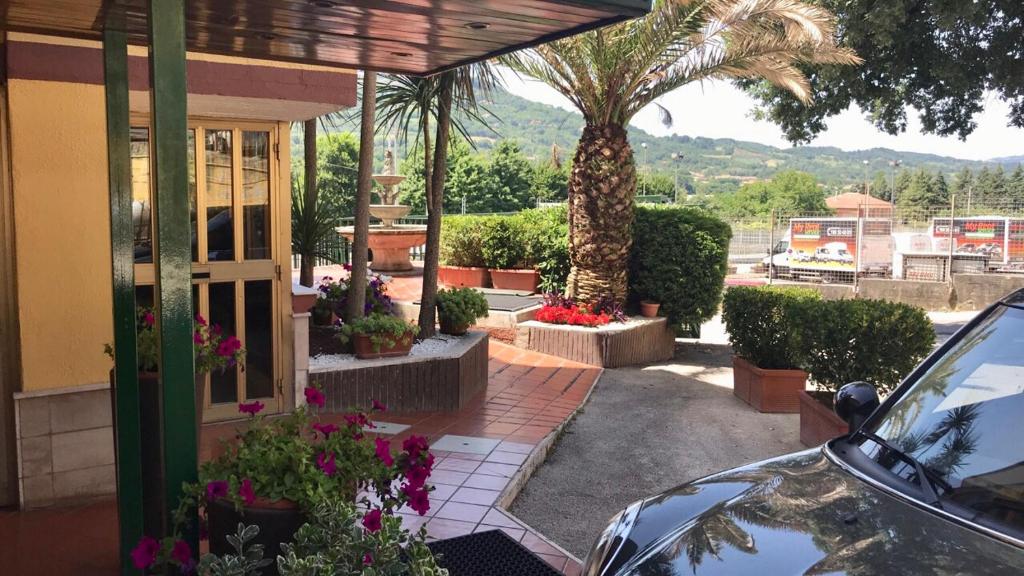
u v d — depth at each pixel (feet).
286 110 22.65
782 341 32.01
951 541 7.83
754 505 9.39
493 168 204.44
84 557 15.58
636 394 35.55
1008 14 58.39
